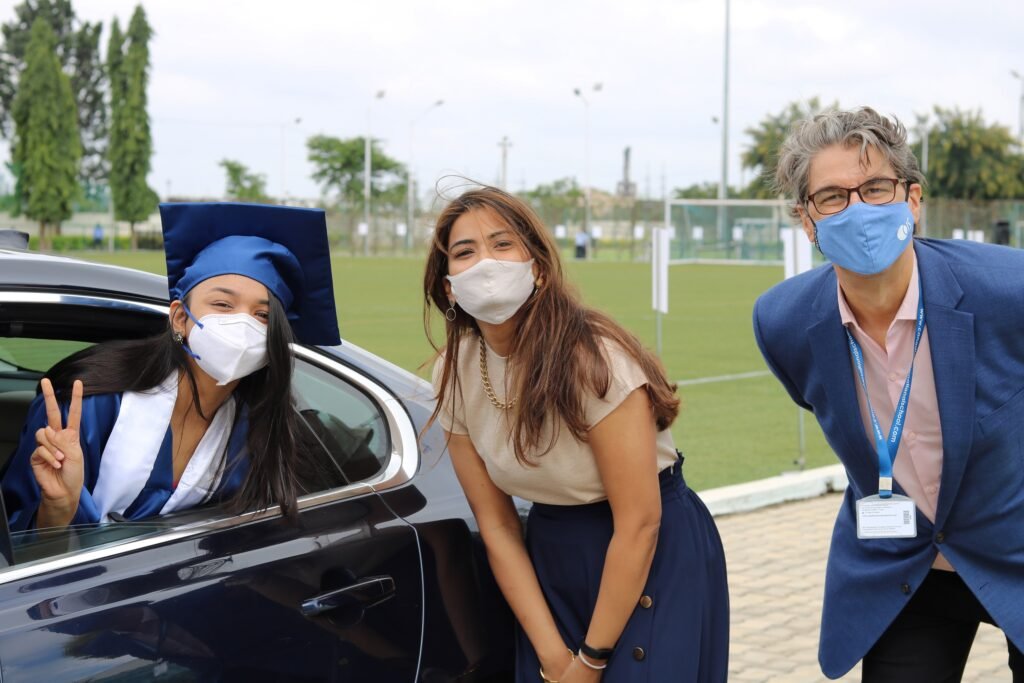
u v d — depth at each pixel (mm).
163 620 2123
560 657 2570
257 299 2436
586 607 2613
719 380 12570
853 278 2463
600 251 59281
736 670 4445
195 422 2543
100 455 2492
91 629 2025
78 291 2420
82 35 77188
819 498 7281
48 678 1938
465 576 2699
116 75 62375
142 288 2537
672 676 2545
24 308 2357
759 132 71125
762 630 4875
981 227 54531
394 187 81812
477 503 2674
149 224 63719
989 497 2480
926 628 2719
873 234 2320
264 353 2449
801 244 7215
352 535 2498
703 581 2613
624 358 2447
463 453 2648
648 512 2479
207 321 2398
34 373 2824
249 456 2475
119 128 62688
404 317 20031
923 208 2580
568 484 2533
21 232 2672
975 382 2418
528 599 2615
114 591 2105
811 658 4574
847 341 2566
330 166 80250
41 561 2107
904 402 2510
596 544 2584
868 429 2602
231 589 2244
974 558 2543
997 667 4461
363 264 44312
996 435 2430
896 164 2371
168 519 2391
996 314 2408
